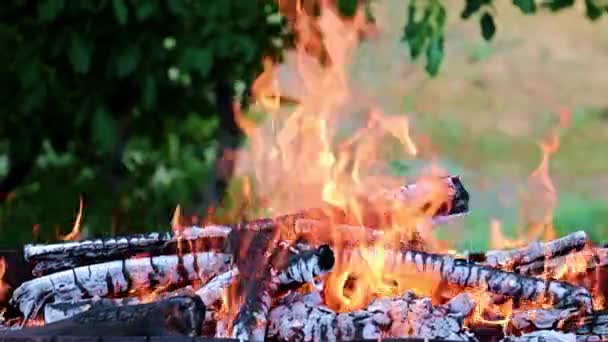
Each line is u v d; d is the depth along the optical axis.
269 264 4.78
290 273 4.75
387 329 4.61
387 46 14.88
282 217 5.29
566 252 5.57
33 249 5.35
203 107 8.25
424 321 4.62
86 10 7.29
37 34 7.44
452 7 16.58
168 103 8.11
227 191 8.45
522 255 5.55
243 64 7.65
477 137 13.63
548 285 5.00
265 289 4.72
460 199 5.55
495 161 13.03
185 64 7.17
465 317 4.80
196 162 8.90
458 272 5.06
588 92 15.09
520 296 5.00
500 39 16.27
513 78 15.34
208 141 8.73
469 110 14.45
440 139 13.48
